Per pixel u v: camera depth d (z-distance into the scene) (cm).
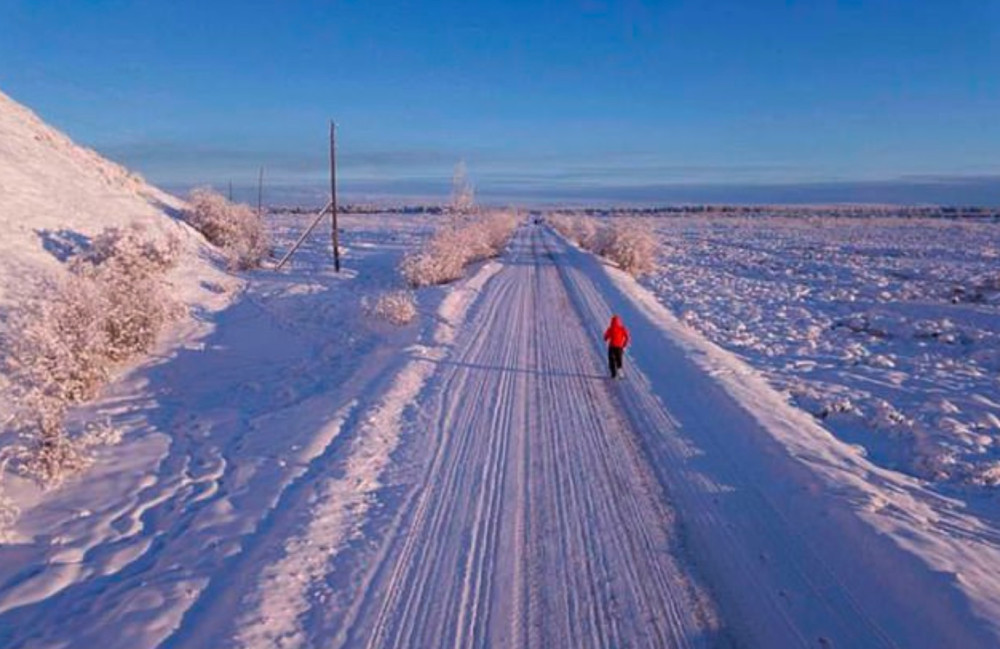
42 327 1234
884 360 1731
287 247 4728
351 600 608
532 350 1694
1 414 1091
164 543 738
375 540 720
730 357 1653
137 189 3450
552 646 540
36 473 902
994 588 600
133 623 582
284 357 1672
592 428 1088
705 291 3306
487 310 2322
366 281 3175
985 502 868
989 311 2495
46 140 3061
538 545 704
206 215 3538
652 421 1123
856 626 562
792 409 1208
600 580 635
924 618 562
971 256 5512
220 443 1059
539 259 4600
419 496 832
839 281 3788
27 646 561
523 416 1153
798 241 7981
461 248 3569
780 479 864
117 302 1570
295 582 636
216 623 575
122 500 855
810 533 721
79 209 2462
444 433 1068
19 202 2184
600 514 775
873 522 716
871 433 1152
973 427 1197
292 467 936
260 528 762
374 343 1814
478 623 571
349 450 983
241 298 2456
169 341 1723
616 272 3741
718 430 1071
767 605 593
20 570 688
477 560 675
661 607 591
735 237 8956
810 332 2188
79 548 733
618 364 1419
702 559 672
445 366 1521
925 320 2388
